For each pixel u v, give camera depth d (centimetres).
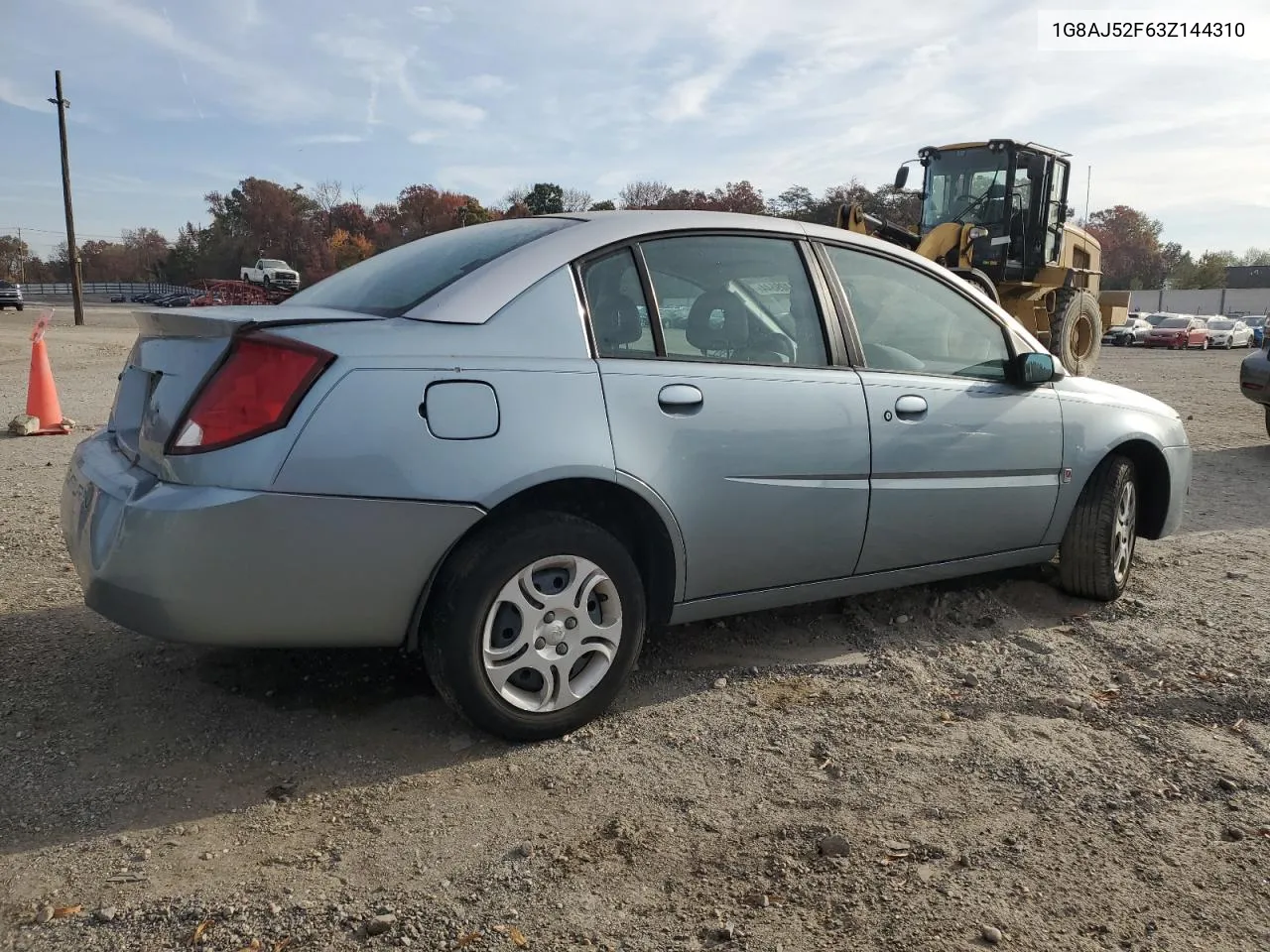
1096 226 9444
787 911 218
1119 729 315
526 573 284
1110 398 440
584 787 270
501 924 212
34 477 671
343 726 303
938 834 251
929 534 375
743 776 278
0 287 4291
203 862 231
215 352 262
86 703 313
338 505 255
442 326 277
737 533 324
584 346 296
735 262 339
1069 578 438
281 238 8756
